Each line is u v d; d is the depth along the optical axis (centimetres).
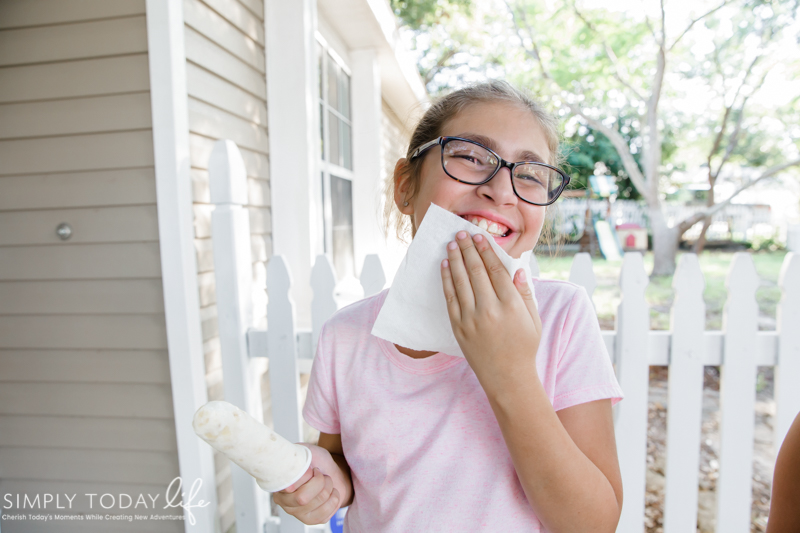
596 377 85
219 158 165
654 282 1119
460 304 69
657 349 162
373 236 449
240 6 229
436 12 1537
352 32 403
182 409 173
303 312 268
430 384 89
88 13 175
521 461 71
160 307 180
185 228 173
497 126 89
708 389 489
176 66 171
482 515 83
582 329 89
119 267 181
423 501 84
